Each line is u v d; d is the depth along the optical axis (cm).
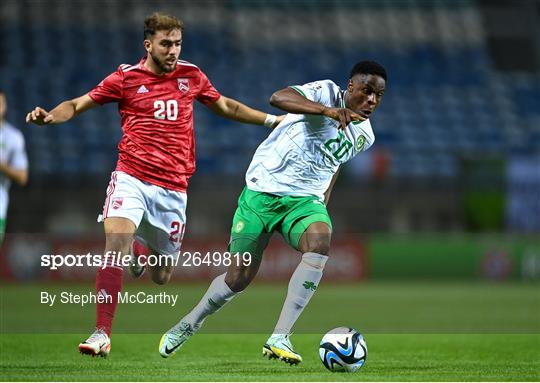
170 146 2234
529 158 8094
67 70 9912
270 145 2223
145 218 2272
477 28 11531
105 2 10812
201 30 10819
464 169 8169
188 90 2238
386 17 11475
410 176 8250
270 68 10519
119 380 1866
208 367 2164
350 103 2147
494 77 10912
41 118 2045
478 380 1930
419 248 7744
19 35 10231
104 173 8619
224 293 2186
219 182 8050
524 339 3134
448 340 3097
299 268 2103
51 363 2227
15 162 3306
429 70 10881
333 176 2300
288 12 11300
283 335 2070
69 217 7881
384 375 2008
